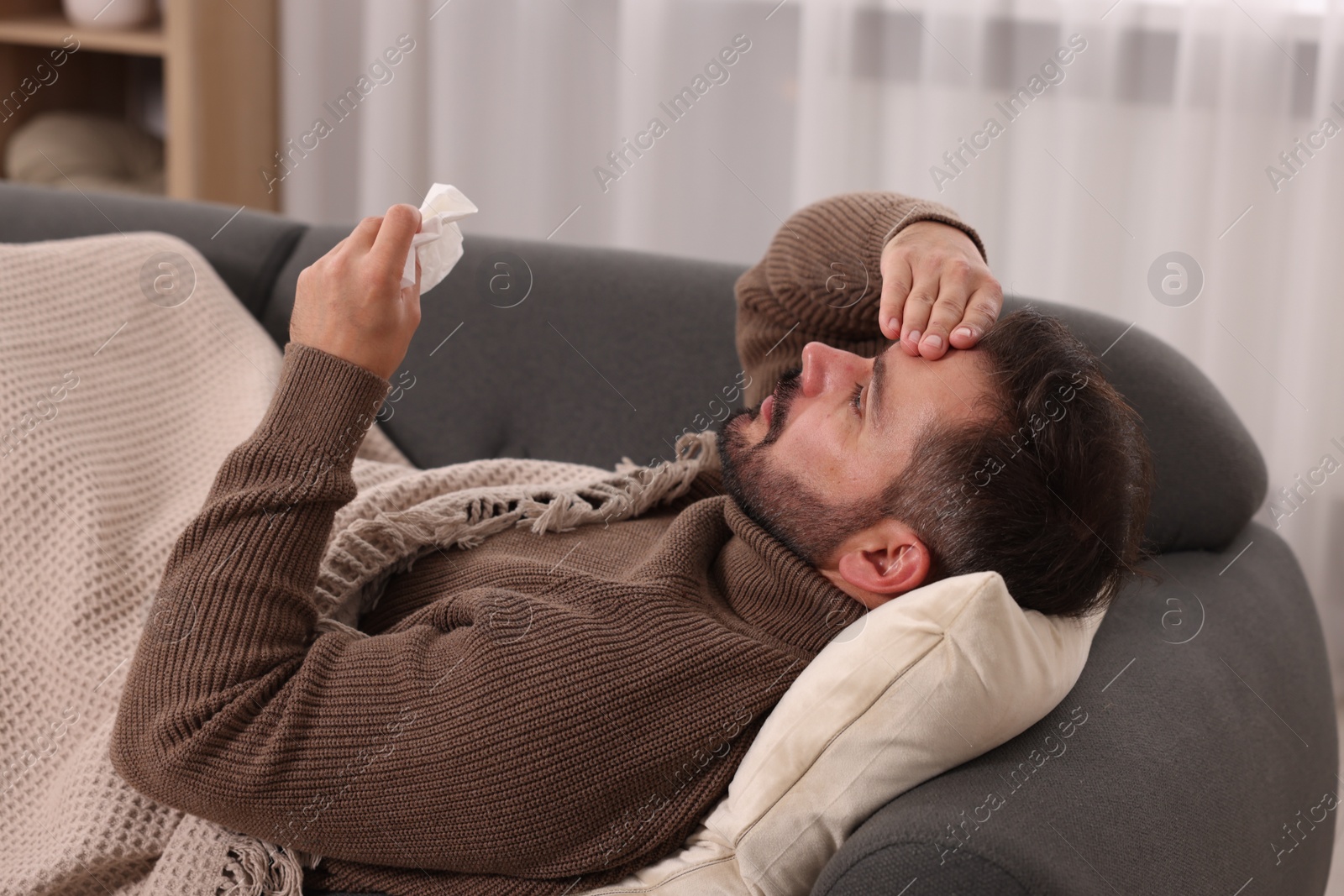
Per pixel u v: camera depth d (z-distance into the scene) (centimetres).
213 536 81
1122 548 81
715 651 77
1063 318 121
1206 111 196
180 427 121
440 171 242
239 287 146
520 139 240
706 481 108
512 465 114
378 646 80
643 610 80
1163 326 207
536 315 135
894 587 80
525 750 72
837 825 70
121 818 82
